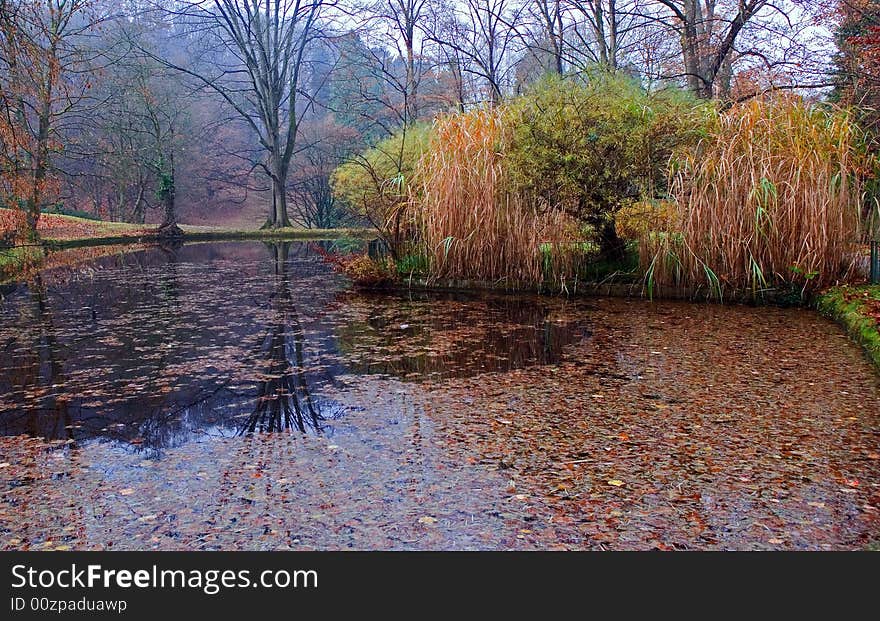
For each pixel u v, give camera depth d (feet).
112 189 105.19
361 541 7.23
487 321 20.06
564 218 25.03
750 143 21.98
